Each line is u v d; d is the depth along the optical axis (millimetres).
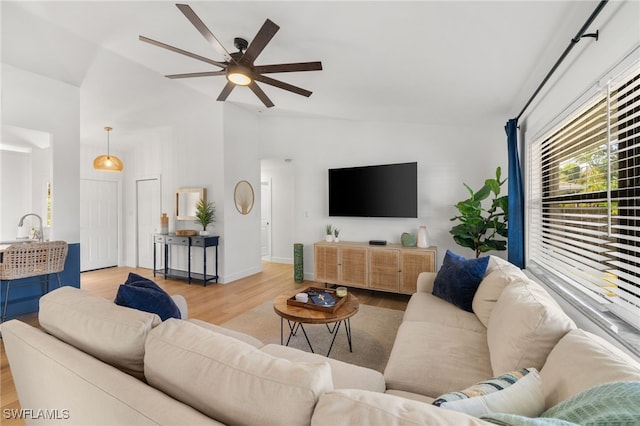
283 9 1818
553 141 2455
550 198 2508
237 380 747
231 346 872
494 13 1570
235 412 716
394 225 4387
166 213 5406
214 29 2189
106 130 5215
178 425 672
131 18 2176
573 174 2086
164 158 5402
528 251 2947
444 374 1396
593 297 1682
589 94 1673
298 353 1619
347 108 3809
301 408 663
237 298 3893
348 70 2539
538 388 861
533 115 2770
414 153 4254
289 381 702
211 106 4688
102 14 2160
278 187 6426
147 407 736
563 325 1165
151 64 3004
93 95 3881
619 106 1487
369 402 630
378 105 3457
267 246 6672
